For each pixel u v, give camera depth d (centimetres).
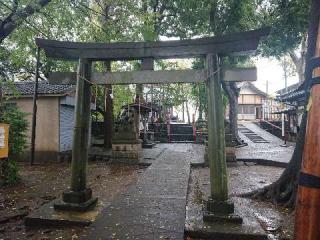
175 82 668
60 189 984
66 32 1079
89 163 1570
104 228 603
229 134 1492
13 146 1048
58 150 1634
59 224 635
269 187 837
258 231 571
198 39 645
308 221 165
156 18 1809
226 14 1711
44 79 2141
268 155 1675
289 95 2309
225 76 641
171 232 582
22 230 625
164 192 888
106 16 1402
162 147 2242
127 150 1548
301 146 775
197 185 1041
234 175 1226
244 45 622
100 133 2466
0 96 952
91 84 714
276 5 1638
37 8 888
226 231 571
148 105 2398
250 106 4878
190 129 2908
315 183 164
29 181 1113
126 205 752
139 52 678
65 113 1728
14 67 1595
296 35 1683
